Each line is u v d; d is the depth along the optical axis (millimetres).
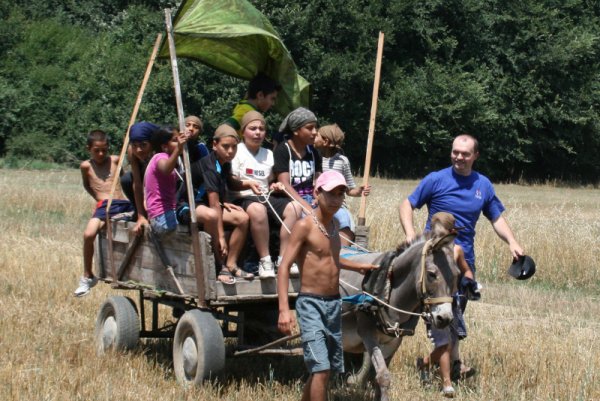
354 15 69688
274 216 13719
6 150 72562
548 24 74875
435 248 11406
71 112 73062
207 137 68812
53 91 73750
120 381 13422
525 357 15477
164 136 14328
